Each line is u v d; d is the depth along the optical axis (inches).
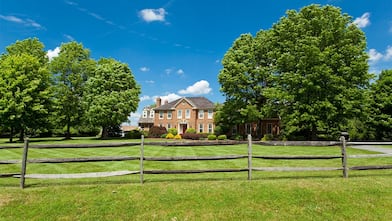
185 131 2025.1
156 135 1839.3
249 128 1793.8
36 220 255.6
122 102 1567.4
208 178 379.2
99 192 303.1
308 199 293.1
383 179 351.3
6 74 1243.2
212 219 257.4
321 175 396.5
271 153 767.1
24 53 1390.3
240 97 1432.1
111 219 258.1
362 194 302.5
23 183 322.3
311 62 1026.7
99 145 341.7
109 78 1595.7
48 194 298.0
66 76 1612.9
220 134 1737.2
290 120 1094.4
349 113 1054.4
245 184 326.3
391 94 1423.5
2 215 261.1
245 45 1493.6
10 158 653.3
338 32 1075.9
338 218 262.4
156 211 269.6
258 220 256.8
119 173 334.3
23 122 1282.0
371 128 1480.1
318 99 1031.0
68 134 1595.7
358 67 1022.4
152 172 339.3
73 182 350.6
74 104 1596.9
